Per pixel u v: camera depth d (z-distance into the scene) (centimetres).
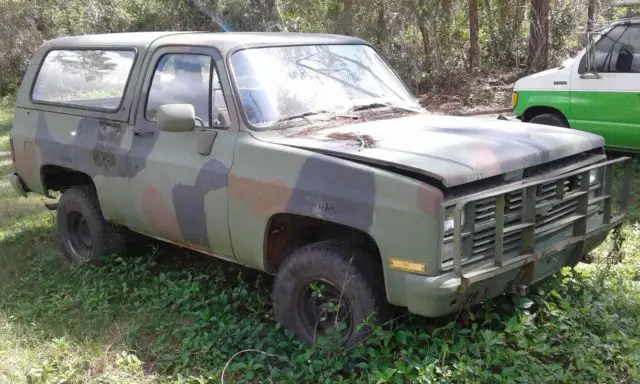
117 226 581
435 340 397
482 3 1834
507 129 454
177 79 491
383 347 394
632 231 606
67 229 620
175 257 604
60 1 2322
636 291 484
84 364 432
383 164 376
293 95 468
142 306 506
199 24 2117
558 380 376
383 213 367
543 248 405
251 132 438
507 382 361
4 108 1953
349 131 440
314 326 425
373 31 1719
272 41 492
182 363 423
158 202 491
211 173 448
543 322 429
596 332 425
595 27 1459
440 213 351
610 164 448
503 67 1770
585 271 496
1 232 725
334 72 503
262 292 509
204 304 487
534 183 388
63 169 603
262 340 433
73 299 521
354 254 399
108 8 2209
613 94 816
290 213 406
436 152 387
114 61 545
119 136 524
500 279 383
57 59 611
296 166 405
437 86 1670
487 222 378
